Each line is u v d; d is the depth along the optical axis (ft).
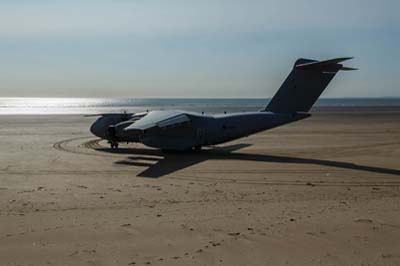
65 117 292.20
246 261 30.76
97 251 32.86
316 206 47.85
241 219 41.98
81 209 46.83
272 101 99.25
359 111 391.04
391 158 92.22
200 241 35.12
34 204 49.32
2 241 35.22
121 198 52.70
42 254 32.22
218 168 78.33
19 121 242.17
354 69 91.91
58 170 75.97
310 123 221.87
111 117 115.14
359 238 35.73
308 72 94.43
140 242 34.91
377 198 52.54
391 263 30.32
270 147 114.73
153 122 89.56
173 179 67.05
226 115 101.76
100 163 84.69
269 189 58.80
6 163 84.07
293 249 33.19
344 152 103.09
